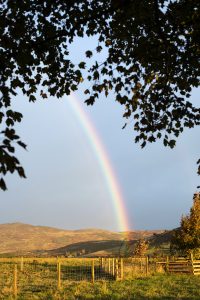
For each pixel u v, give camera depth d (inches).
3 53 311.4
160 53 370.0
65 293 968.3
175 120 402.9
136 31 360.8
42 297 908.6
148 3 335.9
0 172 225.8
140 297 928.9
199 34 350.9
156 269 1519.4
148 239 3410.4
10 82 349.4
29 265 1934.1
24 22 318.7
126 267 1475.1
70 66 378.9
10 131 228.8
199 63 368.5
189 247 1636.3
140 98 400.8
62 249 5521.7
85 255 3353.8
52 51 358.6
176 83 389.7
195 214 1665.8
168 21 351.9
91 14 346.3
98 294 950.4
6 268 1785.2
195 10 345.4
